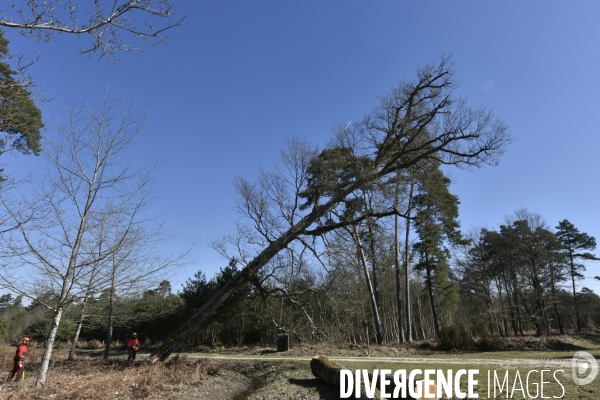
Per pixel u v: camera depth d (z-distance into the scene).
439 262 35.16
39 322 21.41
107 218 12.29
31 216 9.97
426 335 52.78
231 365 20.80
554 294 41.38
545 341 30.52
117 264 13.49
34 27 5.37
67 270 11.75
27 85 7.03
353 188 19.52
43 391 11.02
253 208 19.75
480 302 48.28
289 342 28.02
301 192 20.12
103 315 16.34
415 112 20.16
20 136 9.88
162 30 5.85
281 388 13.87
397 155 20.00
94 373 15.38
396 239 33.50
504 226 41.94
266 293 20.08
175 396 12.18
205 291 36.34
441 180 22.52
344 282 19.61
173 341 18.78
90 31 5.56
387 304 46.06
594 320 54.91
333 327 20.02
